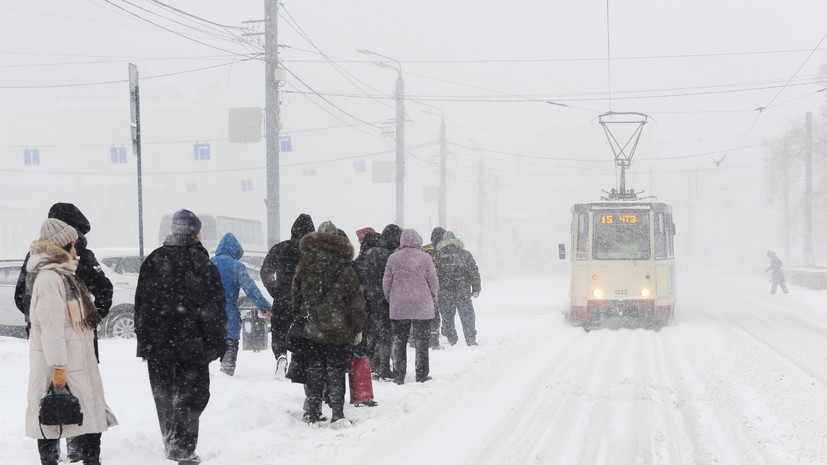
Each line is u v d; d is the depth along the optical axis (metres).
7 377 26.12
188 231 16.95
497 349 34.97
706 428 20.59
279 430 19.41
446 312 37.00
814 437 18.98
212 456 17.05
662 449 18.70
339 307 20.03
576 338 42.66
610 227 50.50
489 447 18.88
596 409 23.44
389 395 24.30
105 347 34.53
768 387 25.89
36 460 16.08
